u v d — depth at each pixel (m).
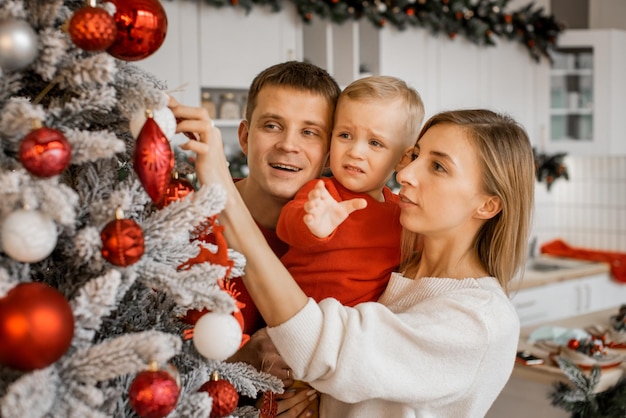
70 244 0.69
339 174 1.17
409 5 3.35
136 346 0.65
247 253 0.91
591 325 2.61
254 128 1.25
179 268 0.80
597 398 1.86
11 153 0.68
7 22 0.62
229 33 2.85
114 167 0.79
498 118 1.13
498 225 1.10
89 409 0.63
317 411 1.18
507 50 4.02
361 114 1.14
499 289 1.09
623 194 4.36
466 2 3.54
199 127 0.86
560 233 4.66
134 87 0.72
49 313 0.59
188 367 0.84
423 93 3.58
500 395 2.23
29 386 0.59
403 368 0.95
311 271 1.17
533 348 2.24
